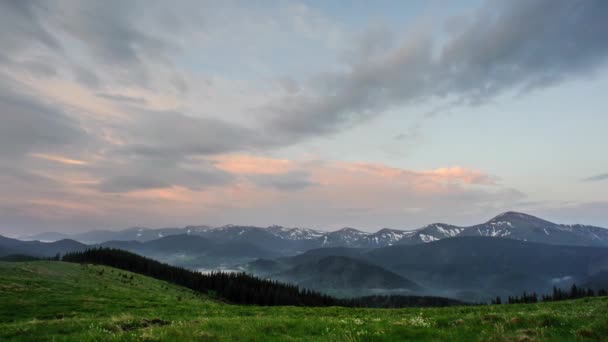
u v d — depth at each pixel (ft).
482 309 123.34
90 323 70.18
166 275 561.84
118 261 574.15
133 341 45.34
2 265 228.63
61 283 215.51
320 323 56.85
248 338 46.57
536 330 47.75
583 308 81.82
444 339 45.78
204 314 131.44
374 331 49.70
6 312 126.72
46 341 50.70
